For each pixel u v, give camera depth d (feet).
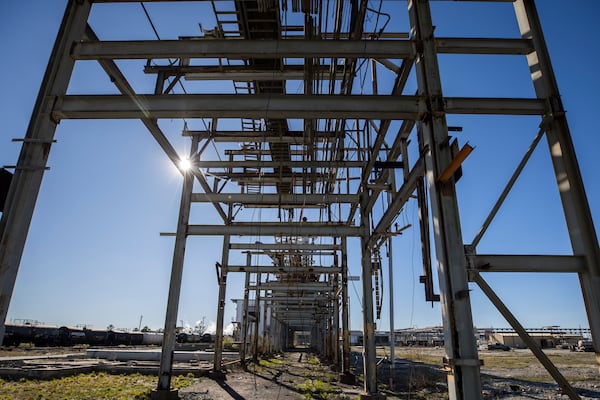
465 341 15.72
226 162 41.39
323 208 54.60
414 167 24.98
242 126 43.83
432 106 18.85
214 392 40.01
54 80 19.22
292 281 92.68
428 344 241.76
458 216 17.24
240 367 69.56
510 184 18.56
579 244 17.65
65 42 19.84
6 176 17.47
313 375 61.21
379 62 25.64
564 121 18.78
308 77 31.81
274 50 20.10
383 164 31.65
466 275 16.52
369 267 38.01
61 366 51.93
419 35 20.22
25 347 116.98
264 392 41.16
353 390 44.62
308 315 145.79
